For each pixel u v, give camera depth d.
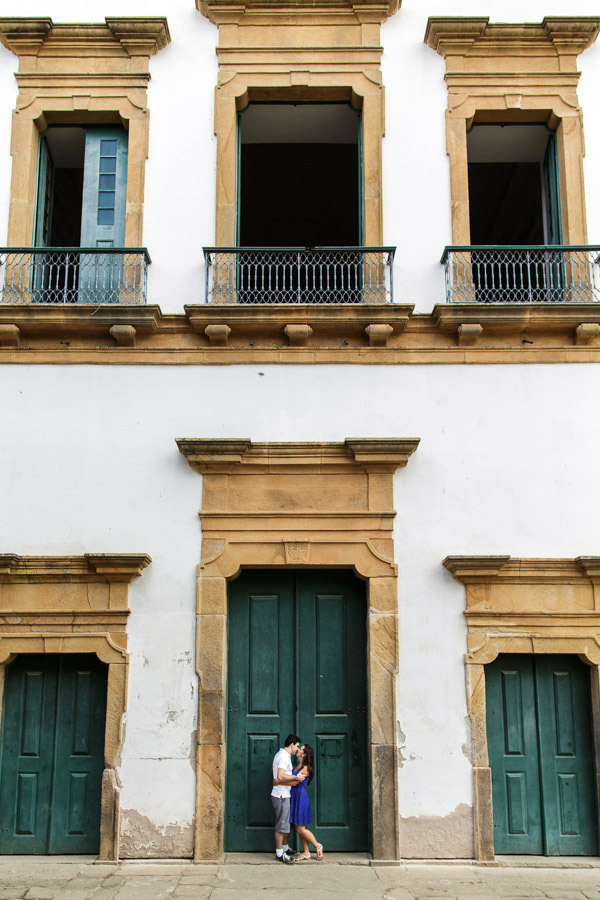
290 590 8.88
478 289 9.41
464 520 8.74
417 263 9.41
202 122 9.78
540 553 8.66
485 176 12.50
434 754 8.23
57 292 9.97
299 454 8.79
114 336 8.99
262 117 10.52
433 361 9.09
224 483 8.80
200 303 9.11
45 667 8.64
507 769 8.47
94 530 8.70
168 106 9.81
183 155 9.69
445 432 8.95
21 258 9.41
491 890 7.21
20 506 8.75
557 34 9.92
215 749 8.21
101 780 8.34
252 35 10.02
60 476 8.83
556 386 9.07
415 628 8.48
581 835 8.32
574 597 8.59
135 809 8.09
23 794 8.36
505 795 8.42
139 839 8.04
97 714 8.51
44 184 10.09
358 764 8.49
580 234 9.54
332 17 10.05
